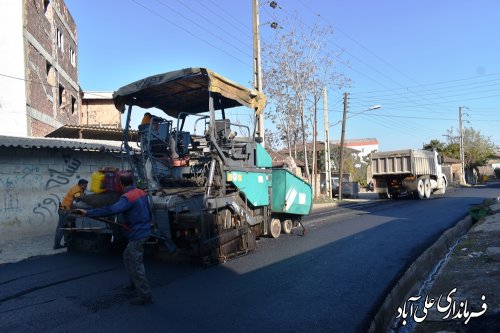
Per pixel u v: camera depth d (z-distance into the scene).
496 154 95.94
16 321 5.38
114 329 5.07
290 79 29.28
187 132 9.77
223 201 8.69
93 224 9.15
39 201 13.02
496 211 15.20
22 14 17.28
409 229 12.72
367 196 36.78
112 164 15.24
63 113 23.84
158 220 7.89
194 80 8.95
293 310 5.70
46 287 6.89
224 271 7.78
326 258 8.78
